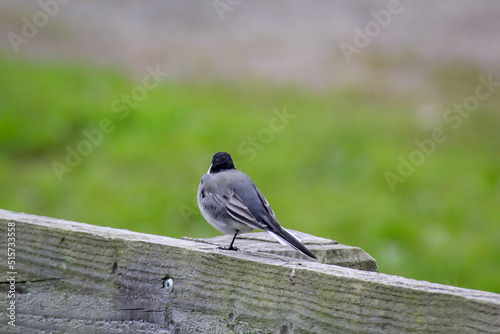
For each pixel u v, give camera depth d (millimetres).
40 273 4320
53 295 4305
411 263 10547
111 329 4191
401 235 11203
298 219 11531
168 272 4074
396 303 3332
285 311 3689
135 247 4145
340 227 11344
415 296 3273
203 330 3959
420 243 11031
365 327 3420
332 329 3521
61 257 4289
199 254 3992
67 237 4281
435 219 11734
